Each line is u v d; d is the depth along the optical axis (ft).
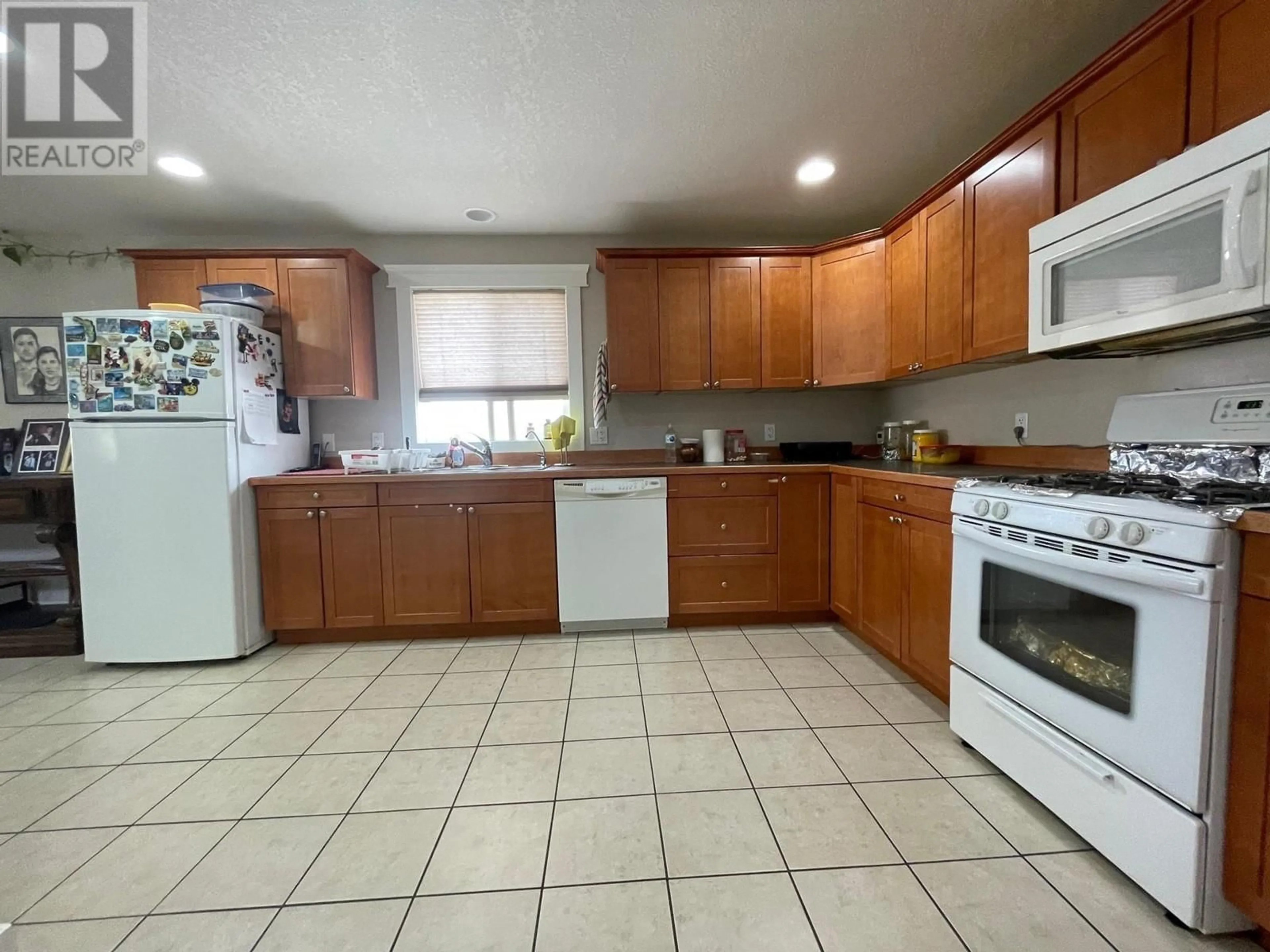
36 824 4.76
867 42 5.72
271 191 8.70
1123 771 3.85
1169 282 4.18
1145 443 5.41
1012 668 4.83
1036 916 3.69
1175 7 4.26
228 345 8.23
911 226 8.23
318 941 3.60
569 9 5.19
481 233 10.61
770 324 10.05
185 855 4.38
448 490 8.89
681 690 7.08
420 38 5.52
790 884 3.98
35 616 9.61
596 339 11.07
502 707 6.72
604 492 8.97
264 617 8.84
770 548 9.24
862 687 7.07
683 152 7.78
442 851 4.38
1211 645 3.32
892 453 10.30
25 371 10.30
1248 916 3.34
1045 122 5.57
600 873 4.12
